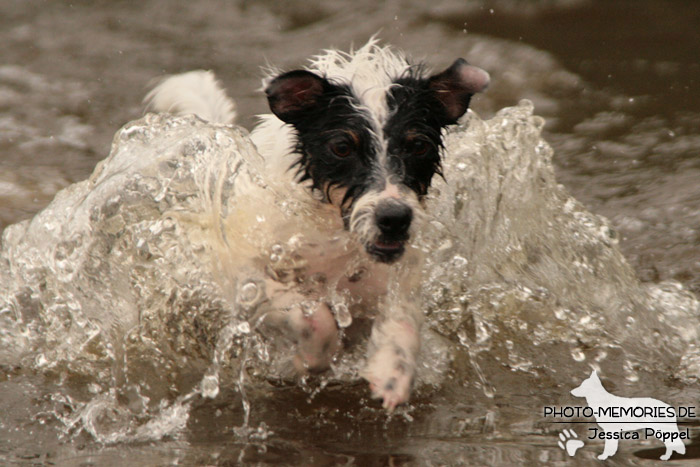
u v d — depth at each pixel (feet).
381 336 29.63
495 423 28.63
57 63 76.02
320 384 31.76
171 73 73.20
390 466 25.02
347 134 29.43
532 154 39.17
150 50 79.97
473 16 85.30
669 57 73.72
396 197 28.76
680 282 39.32
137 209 34.04
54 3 96.58
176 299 33.91
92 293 34.22
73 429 28.02
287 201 30.83
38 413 29.09
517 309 35.58
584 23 83.10
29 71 73.46
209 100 38.81
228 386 31.37
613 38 78.95
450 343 33.99
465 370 32.63
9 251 37.50
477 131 38.27
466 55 74.28
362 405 30.17
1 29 86.74
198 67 74.38
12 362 33.17
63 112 63.72
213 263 32.83
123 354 32.83
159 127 35.60
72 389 31.19
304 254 30.99
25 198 48.03
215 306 33.71
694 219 45.37
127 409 29.58
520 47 75.15
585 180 50.88
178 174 33.94
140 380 31.48
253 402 30.30
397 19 84.23
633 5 87.10
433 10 87.10
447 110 31.63
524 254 37.50
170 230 33.76
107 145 57.77
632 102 63.98
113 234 34.09
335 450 26.35
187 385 31.37
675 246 42.75
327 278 31.55
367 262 30.86
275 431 28.07
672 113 61.57
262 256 31.17
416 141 29.99
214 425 28.58
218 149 33.19
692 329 35.50
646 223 45.27
